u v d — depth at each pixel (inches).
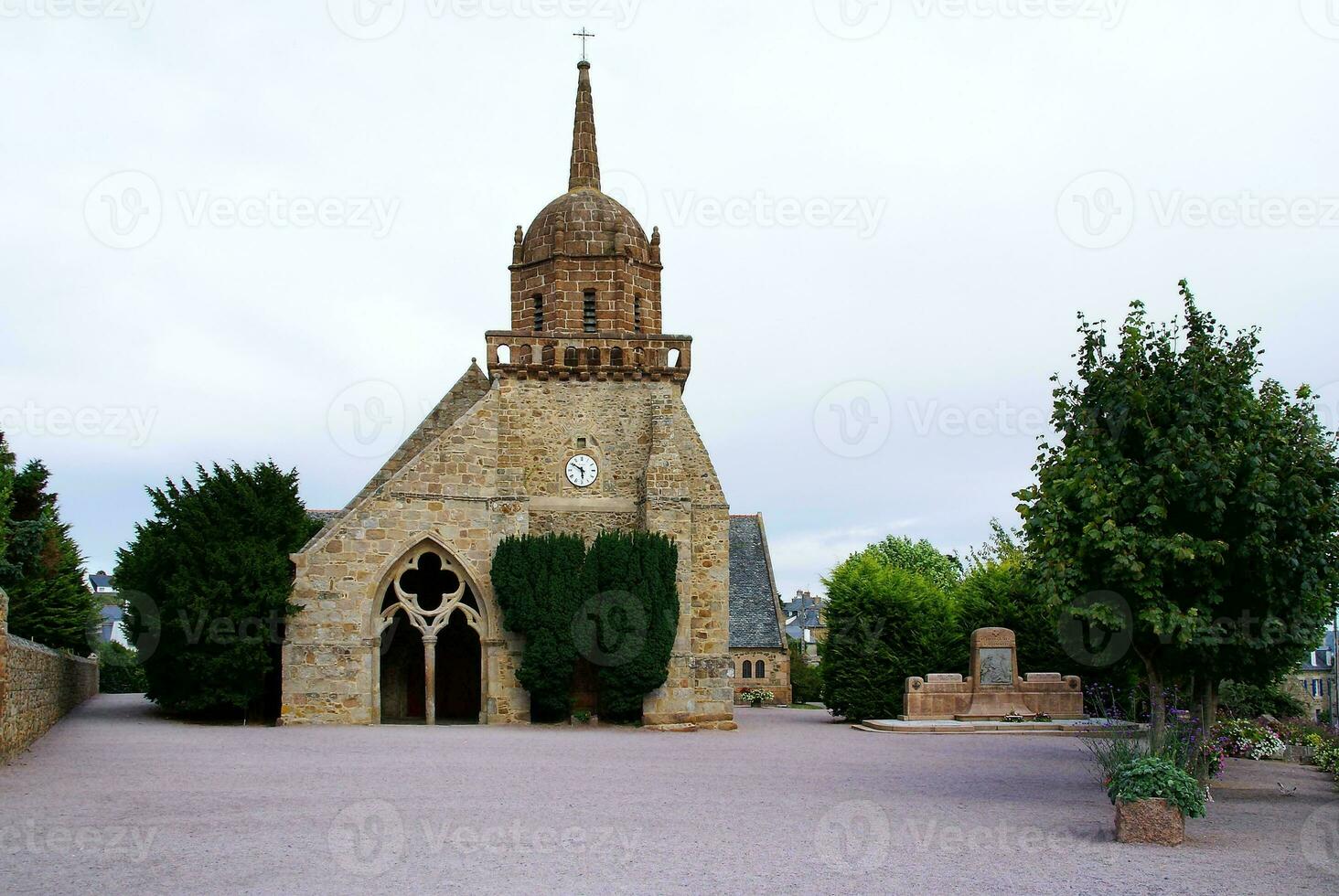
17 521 1430.9
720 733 1325.0
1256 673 768.3
